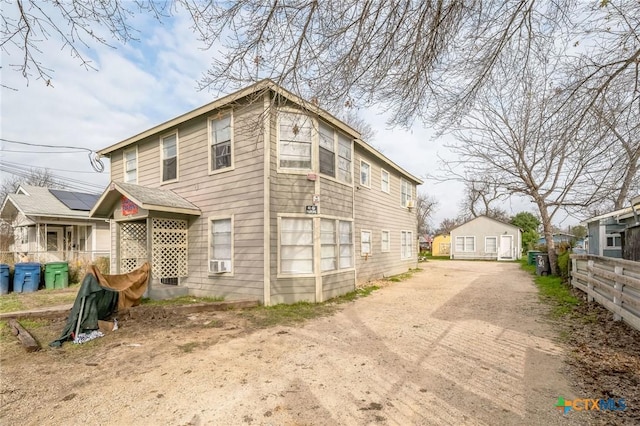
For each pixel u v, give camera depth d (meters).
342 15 3.35
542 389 3.33
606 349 4.38
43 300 8.66
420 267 18.50
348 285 9.55
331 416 2.88
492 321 6.08
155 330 5.61
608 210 10.46
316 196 8.41
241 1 3.13
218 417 2.87
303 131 8.36
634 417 2.79
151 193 8.73
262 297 7.66
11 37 2.86
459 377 3.65
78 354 4.46
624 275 5.50
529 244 29.83
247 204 8.02
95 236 16.39
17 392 3.36
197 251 8.90
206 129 8.87
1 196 29.42
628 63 3.56
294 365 4.04
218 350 4.60
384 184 13.80
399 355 4.36
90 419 2.86
